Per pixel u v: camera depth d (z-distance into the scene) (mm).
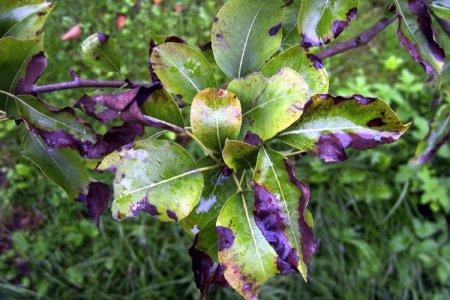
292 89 293
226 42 345
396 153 1119
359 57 1272
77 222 1084
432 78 468
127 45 1215
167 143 304
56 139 346
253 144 298
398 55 1263
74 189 409
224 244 297
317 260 1040
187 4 1269
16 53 316
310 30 334
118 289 1052
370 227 1073
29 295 1041
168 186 301
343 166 1090
